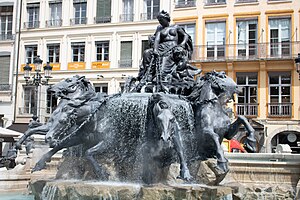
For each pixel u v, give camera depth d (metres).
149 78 11.82
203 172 9.45
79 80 10.52
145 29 36.94
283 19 34.62
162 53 11.92
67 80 10.45
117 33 37.69
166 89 11.20
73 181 9.32
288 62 33.34
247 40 35.25
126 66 37.22
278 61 33.56
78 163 10.52
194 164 9.69
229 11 35.72
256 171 11.70
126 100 10.39
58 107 10.15
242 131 28.75
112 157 10.14
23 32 40.56
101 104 10.36
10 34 40.97
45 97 38.47
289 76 33.47
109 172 9.82
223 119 9.86
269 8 34.91
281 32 34.59
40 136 13.82
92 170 9.93
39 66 26.20
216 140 9.23
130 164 9.91
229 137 9.91
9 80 40.47
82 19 39.03
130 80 12.32
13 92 40.00
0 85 40.56
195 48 35.91
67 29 39.16
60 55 39.19
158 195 7.72
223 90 9.97
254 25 35.28
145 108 10.09
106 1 38.34
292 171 11.45
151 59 12.02
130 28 37.38
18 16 40.91
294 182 11.40
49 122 10.44
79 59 38.88
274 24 34.81
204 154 9.76
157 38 12.17
